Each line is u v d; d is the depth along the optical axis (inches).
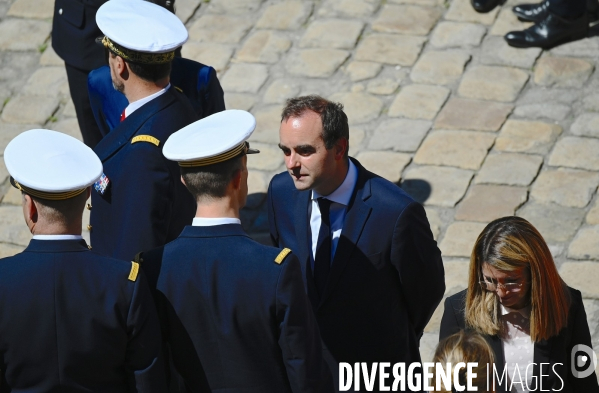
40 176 425.4
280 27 1051.9
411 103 930.7
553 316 442.0
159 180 553.0
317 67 988.6
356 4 1071.6
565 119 897.5
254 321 428.1
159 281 440.5
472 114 911.0
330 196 504.1
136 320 422.6
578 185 821.9
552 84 939.3
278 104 949.8
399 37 1017.5
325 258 512.1
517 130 888.3
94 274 424.8
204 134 447.5
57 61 1048.8
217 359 438.6
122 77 576.4
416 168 856.3
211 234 439.5
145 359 428.5
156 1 697.6
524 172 840.9
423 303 525.7
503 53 983.0
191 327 437.4
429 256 511.2
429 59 984.3
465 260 762.2
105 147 568.7
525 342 457.4
